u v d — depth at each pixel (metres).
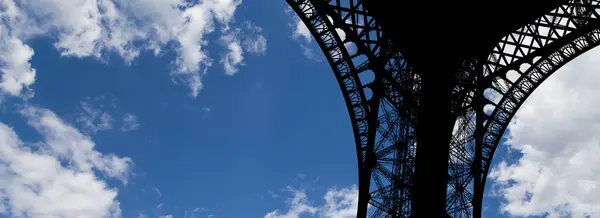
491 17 56.75
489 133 62.44
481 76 60.31
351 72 58.16
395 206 55.00
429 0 55.56
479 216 58.75
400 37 56.84
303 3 57.03
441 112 50.47
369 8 57.53
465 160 61.28
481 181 60.19
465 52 56.72
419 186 46.88
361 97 58.31
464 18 56.16
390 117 58.94
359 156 57.53
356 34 57.94
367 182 56.31
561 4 58.41
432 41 55.69
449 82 52.94
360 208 55.34
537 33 60.50
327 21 57.06
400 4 55.94
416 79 59.34
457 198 58.75
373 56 57.88
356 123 58.00
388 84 58.78
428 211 45.34
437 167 47.38
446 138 49.72
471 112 62.38
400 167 56.78
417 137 50.66
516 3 56.12
